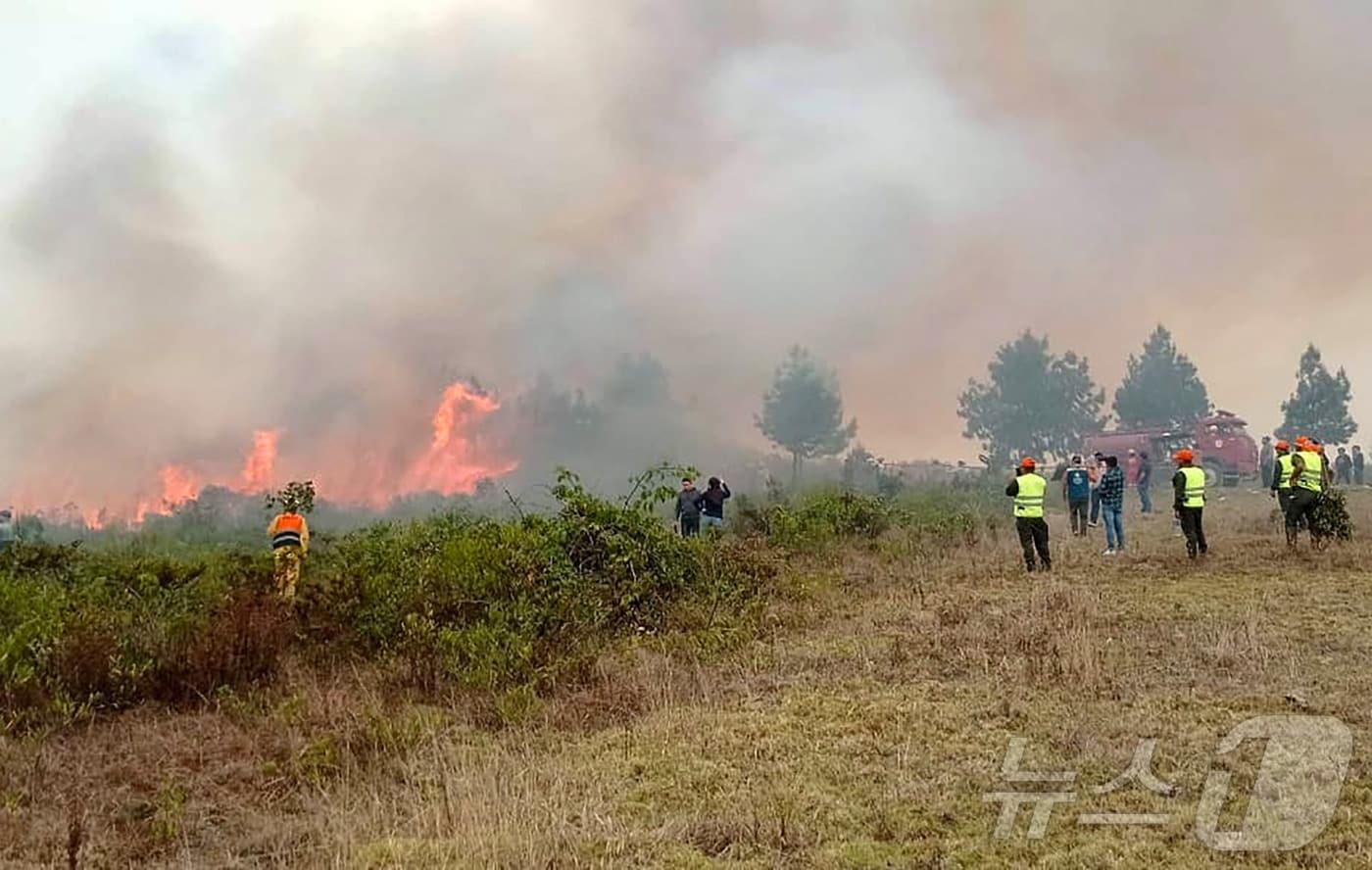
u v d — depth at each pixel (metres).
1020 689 8.59
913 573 15.64
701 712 8.42
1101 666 8.98
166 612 11.02
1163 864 5.31
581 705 8.94
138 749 8.12
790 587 13.76
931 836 5.82
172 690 9.47
